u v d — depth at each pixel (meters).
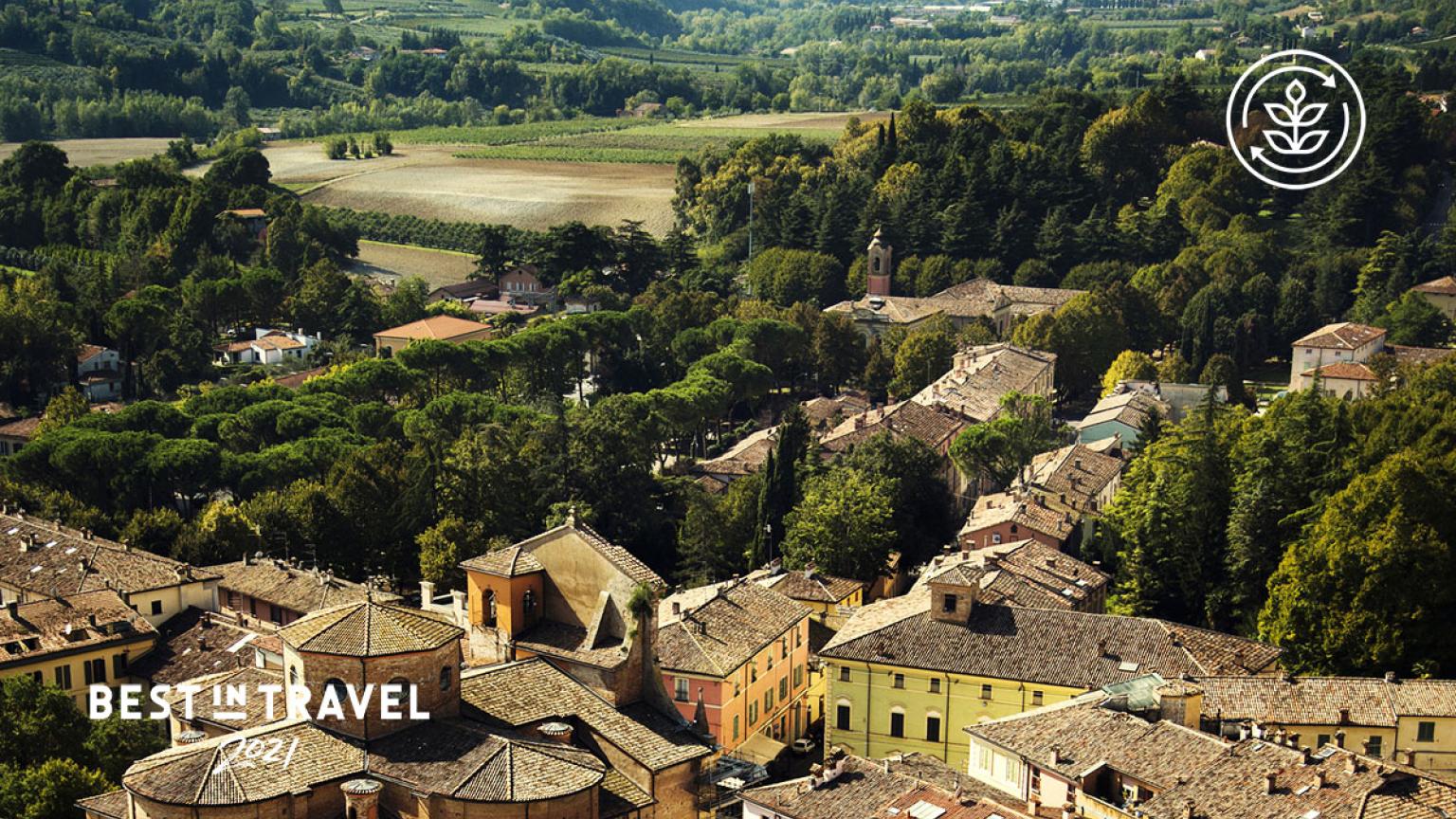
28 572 151.50
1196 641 129.88
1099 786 98.69
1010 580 146.25
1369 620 133.38
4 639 131.50
